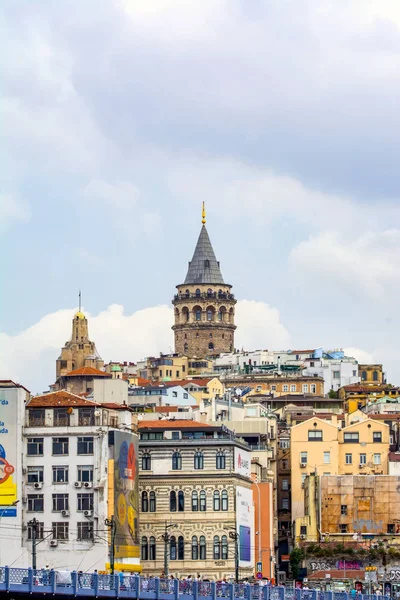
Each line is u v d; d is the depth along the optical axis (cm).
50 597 15650
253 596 17675
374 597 19625
